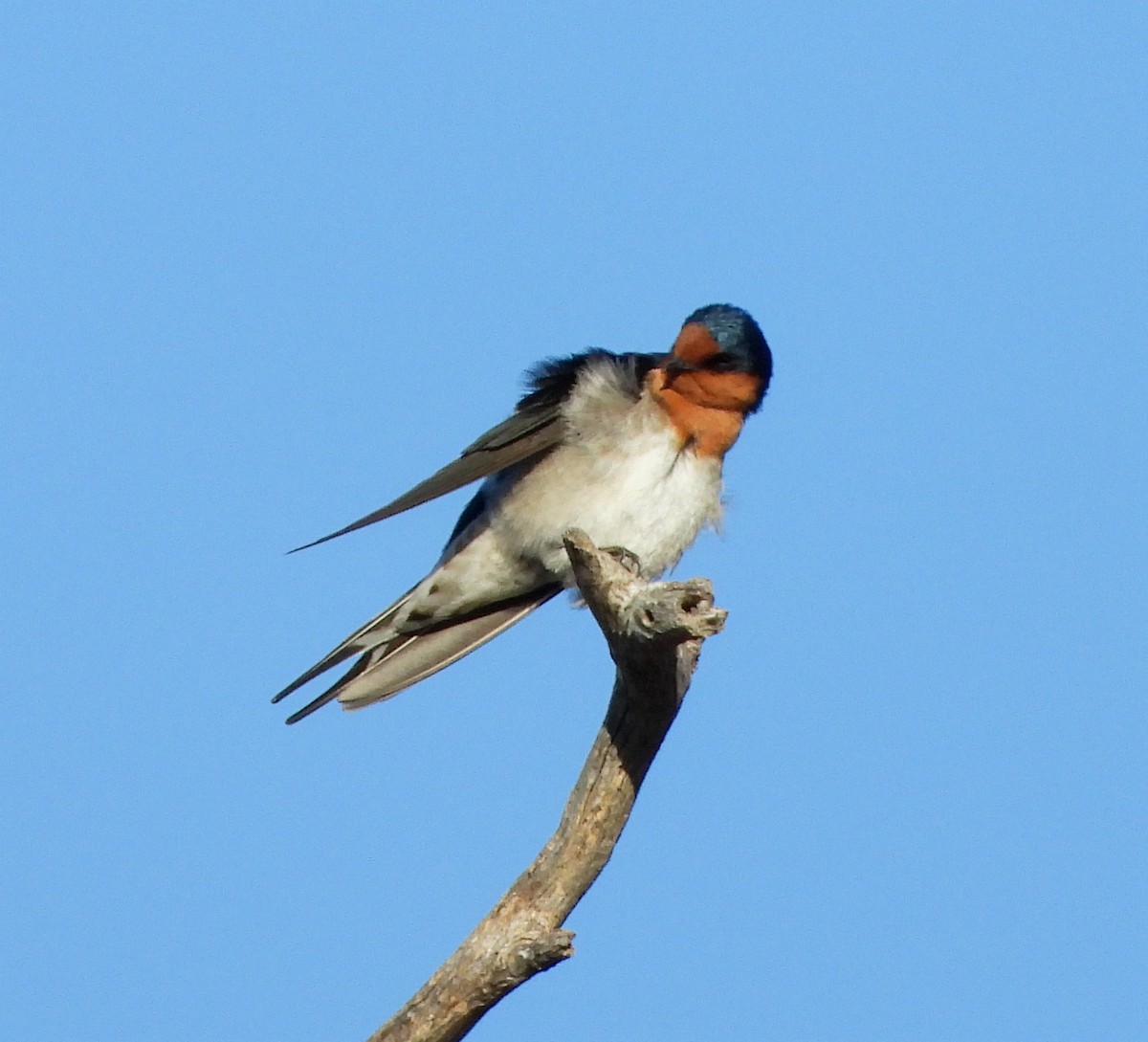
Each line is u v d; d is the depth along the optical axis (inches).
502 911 349.1
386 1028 342.0
